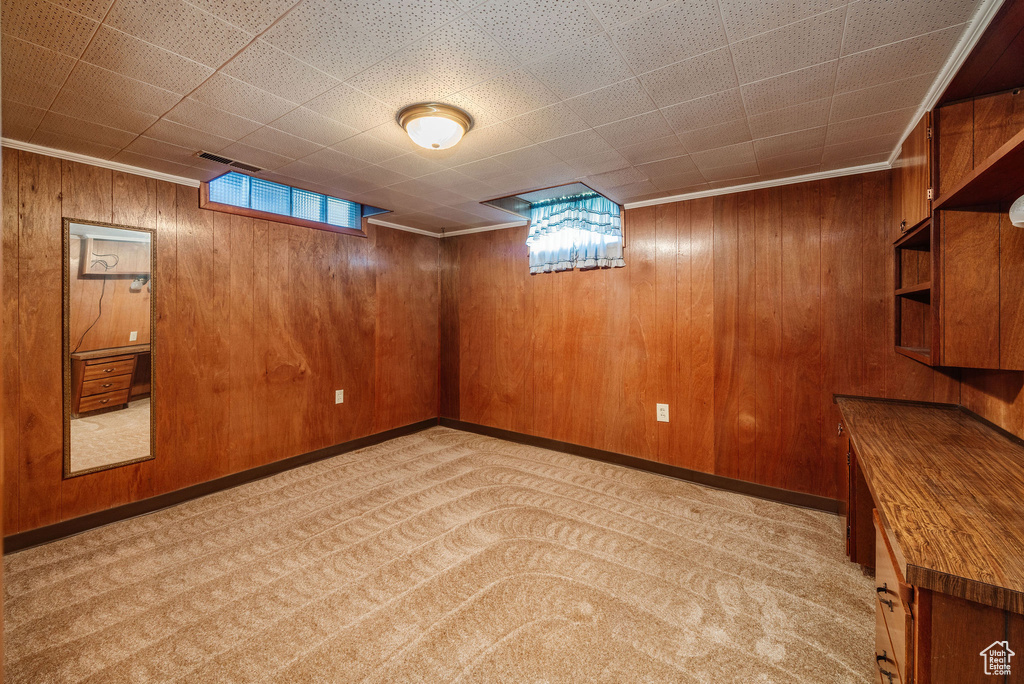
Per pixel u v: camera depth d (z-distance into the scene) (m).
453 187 3.39
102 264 2.86
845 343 3.01
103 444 2.88
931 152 1.95
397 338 4.73
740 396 3.37
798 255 3.14
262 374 3.64
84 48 1.72
